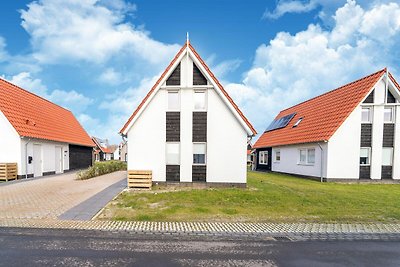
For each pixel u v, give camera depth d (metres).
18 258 4.73
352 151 17.08
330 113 19.12
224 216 7.81
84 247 5.32
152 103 13.67
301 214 8.16
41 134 18.77
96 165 20.09
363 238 6.16
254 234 6.33
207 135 13.52
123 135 14.14
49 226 6.61
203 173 13.52
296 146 21.38
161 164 13.61
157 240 5.82
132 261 4.69
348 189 13.87
